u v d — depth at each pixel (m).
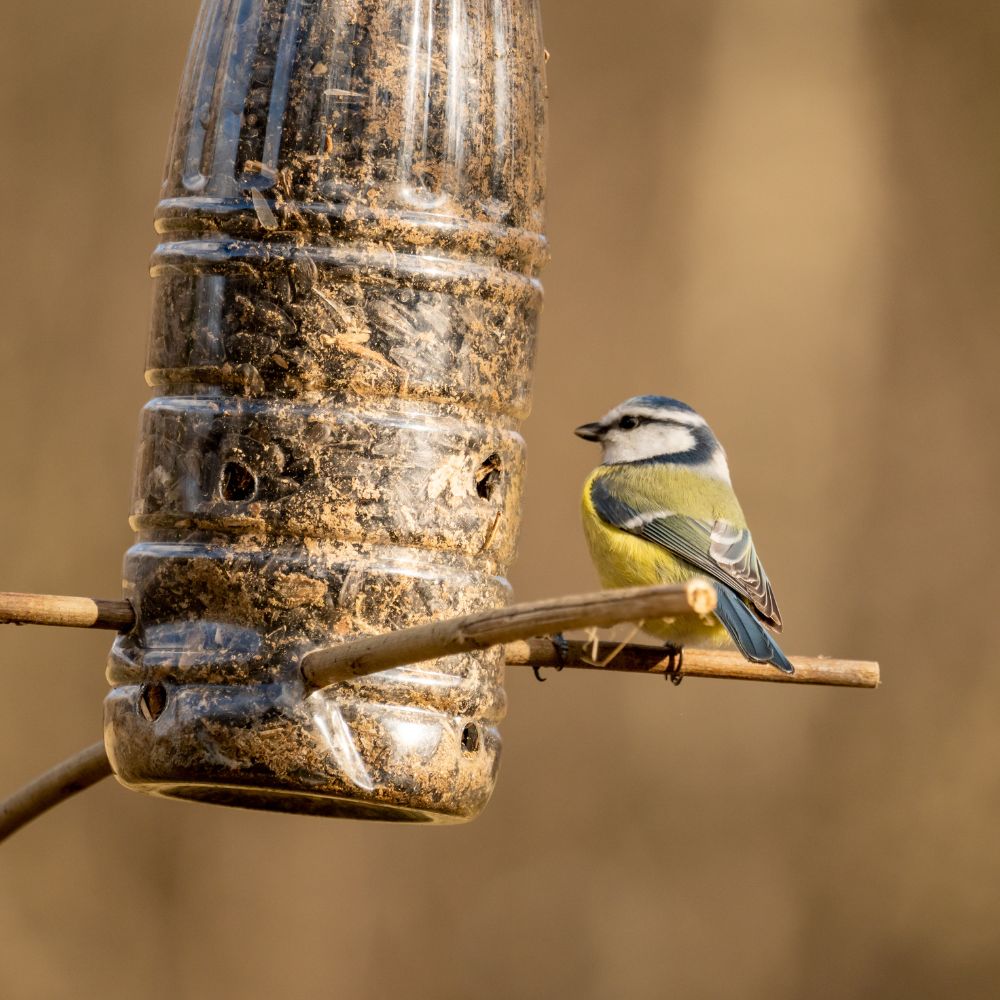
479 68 6.47
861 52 17.88
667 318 17.11
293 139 6.25
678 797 15.67
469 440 6.31
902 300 17.47
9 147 16.11
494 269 6.41
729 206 17.41
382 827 15.21
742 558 9.19
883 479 17.02
